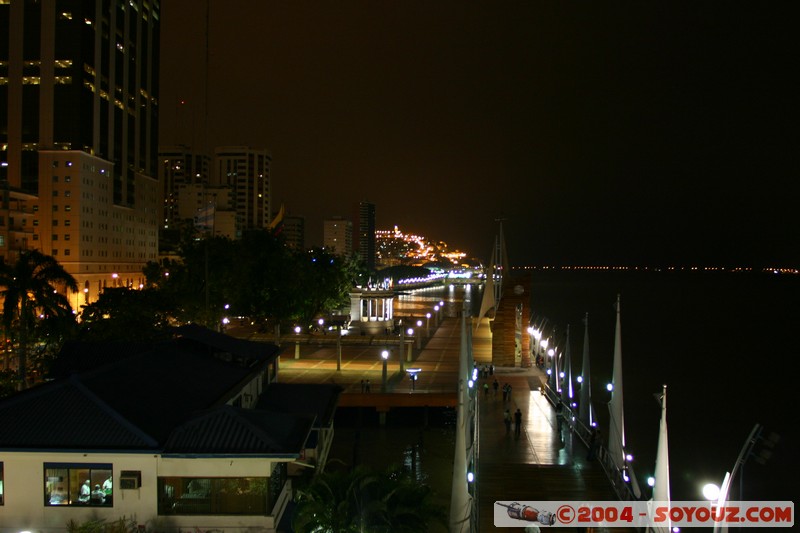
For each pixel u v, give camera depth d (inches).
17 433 1003.3
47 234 5132.9
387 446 2150.6
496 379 2655.0
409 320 5447.8
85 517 997.2
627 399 3139.8
